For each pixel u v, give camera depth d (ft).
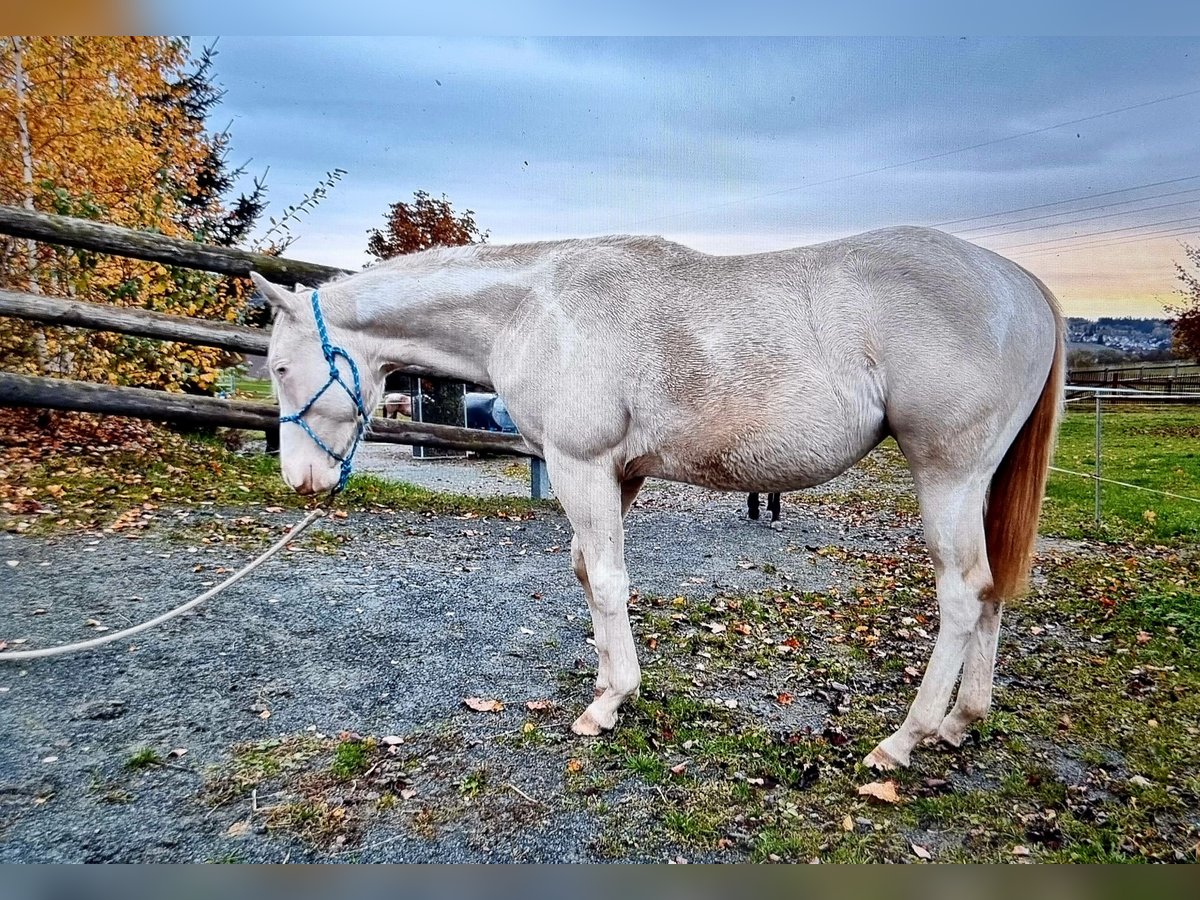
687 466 7.30
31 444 17.25
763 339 6.71
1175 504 22.65
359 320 8.10
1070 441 35.32
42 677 8.14
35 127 20.38
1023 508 7.09
